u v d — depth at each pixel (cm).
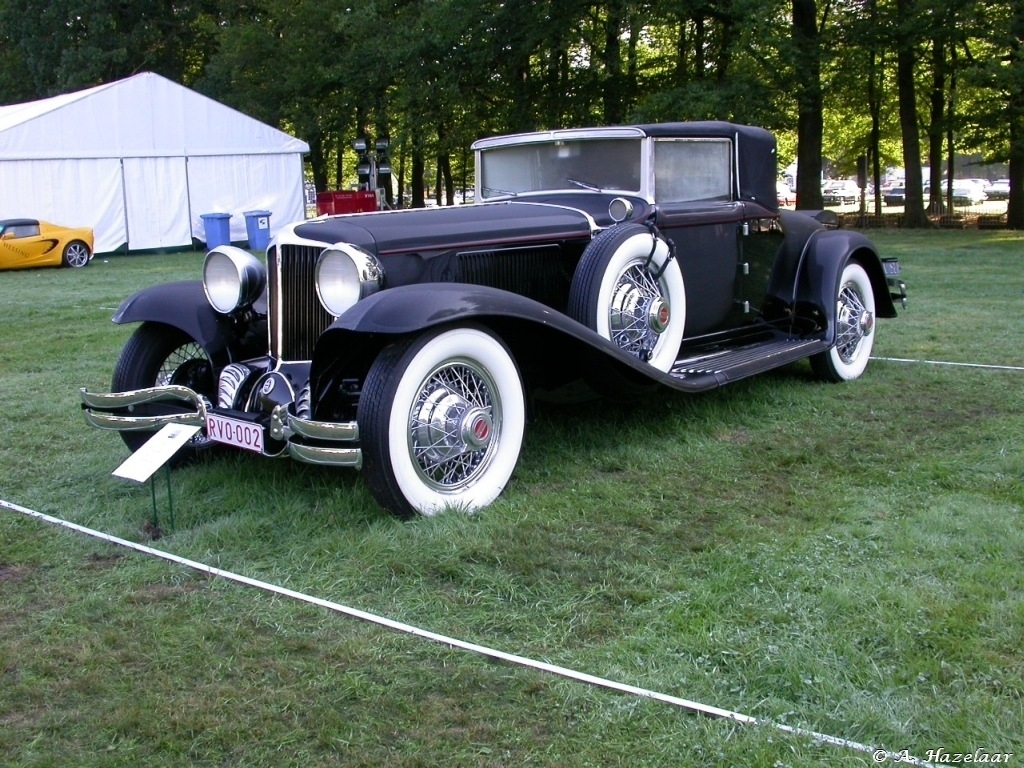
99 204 1902
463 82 1991
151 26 3191
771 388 551
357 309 330
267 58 2442
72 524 352
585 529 338
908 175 2239
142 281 1359
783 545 318
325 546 323
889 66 2377
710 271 488
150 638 263
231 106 2506
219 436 362
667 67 2258
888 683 230
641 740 211
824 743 206
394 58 1970
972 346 675
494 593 288
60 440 476
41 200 1817
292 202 2217
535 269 430
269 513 357
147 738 216
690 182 487
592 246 417
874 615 263
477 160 531
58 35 3159
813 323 548
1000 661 238
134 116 1931
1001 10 1850
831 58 1894
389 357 331
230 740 214
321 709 225
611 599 283
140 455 344
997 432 450
